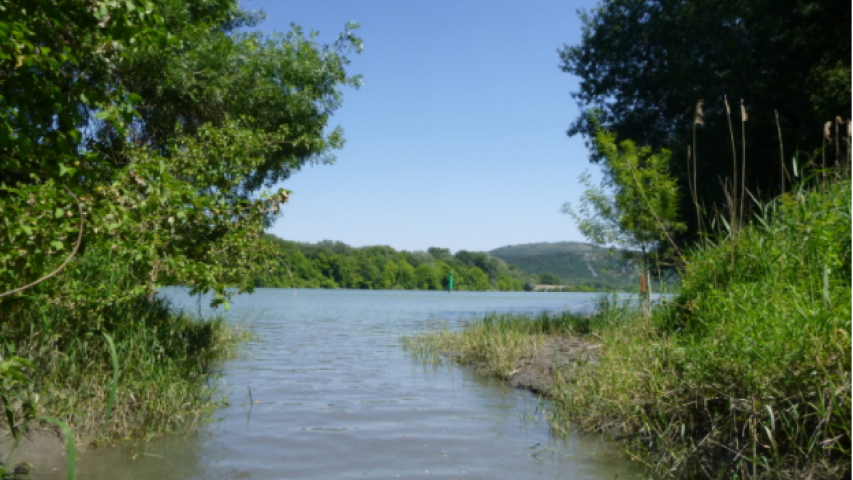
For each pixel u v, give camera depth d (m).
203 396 8.05
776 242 7.35
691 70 22.75
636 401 6.45
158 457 5.66
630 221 13.94
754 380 5.21
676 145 22.31
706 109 21.73
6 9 4.73
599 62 28.53
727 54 22.09
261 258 10.57
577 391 7.60
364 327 22.94
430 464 5.54
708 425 5.63
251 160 11.25
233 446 6.06
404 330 21.67
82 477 5.10
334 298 69.81
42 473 5.17
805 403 4.88
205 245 9.07
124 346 7.19
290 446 6.09
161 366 7.71
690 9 24.17
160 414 6.84
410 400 8.48
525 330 14.23
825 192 7.76
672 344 7.04
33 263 5.06
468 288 149.12
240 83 15.99
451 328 21.77
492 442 6.29
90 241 5.64
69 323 7.14
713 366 5.77
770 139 20.64
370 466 5.46
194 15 16.14
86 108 10.52
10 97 4.92
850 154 7.74
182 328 12.68
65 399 6.11
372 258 139.50
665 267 12.45
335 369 11.37
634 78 27.00
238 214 9.32
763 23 20.59
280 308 39.19
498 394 8.95
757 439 5.03
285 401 8.32
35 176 5.13
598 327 11.79
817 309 5.39
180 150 10.82
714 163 20.75
